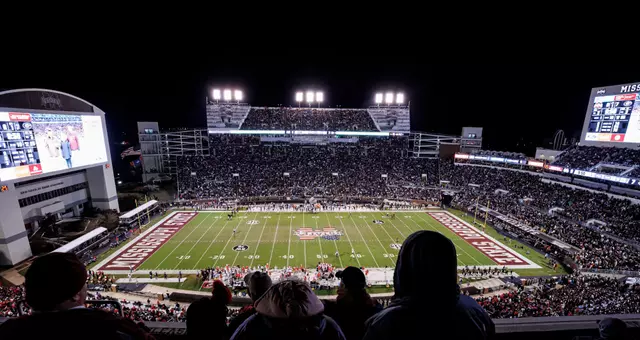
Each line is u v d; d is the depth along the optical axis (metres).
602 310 18.34
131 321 2.38
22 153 31.28
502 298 22.42
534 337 3.75
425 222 45.34
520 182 51.31
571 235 35.03
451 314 1.91
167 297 24.91
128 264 31.06
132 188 61.03
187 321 3.90
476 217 47.84
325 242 37.09
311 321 2.11
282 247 35.50
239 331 2.34
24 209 34.16
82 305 2.37
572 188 43.56
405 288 2.09
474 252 35.06
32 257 31.78
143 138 63.81
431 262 1.92
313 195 56.34
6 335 2.06
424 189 58.62
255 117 68.94
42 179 36.16
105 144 43.03
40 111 33.09
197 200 53.50
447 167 64.06
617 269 27.08
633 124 38.78
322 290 26.52
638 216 33.62
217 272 29.02
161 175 65.25
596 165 41.72
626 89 39.41
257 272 4.46
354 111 71.56
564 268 31.28
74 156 37.66
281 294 2.21
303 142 68.38
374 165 66.38
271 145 68.44
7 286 27.00
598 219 35.84
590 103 43.78
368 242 37.31
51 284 2.04
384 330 1.96
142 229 41.12
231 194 55.59
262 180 60.09
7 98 30.12
